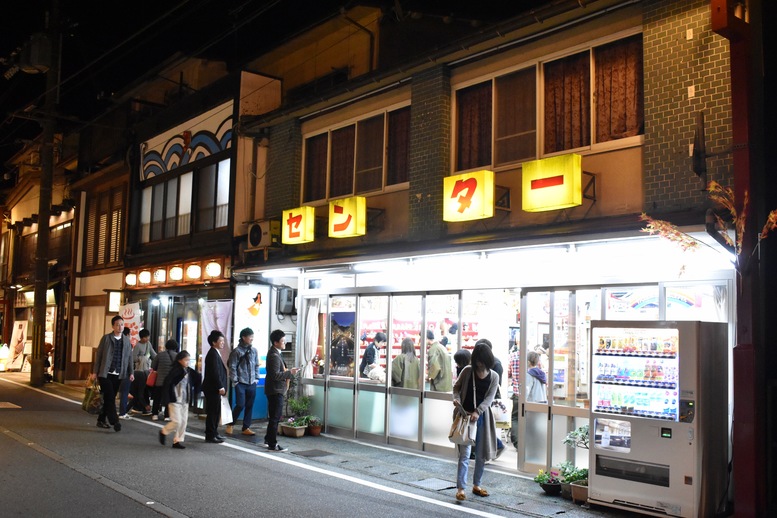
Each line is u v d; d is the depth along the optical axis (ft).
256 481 28.43
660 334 24.39
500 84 36.22
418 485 28.60
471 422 26.32
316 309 44.42
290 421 40.65
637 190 29.43
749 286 23.66
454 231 37.04
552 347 30.68
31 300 94.07
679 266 27.48
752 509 22.45
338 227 41.37
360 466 32.22
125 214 69.72
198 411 48.62
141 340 50.14
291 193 48.37
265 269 44.70
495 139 36.01
